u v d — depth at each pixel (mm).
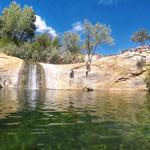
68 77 51125
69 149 8609
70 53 66062
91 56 68312
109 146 8961
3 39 71188
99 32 68938
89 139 9820
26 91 39562
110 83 50594
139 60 51625
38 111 16953
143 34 70438
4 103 21453
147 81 48594
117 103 23250
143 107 20156
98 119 14125
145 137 10156
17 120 13508
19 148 8656
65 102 23375
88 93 37594
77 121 13438
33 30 80438
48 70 51625
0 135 10305
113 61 51656
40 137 10031
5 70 49781
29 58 62062
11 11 77812
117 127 12016
